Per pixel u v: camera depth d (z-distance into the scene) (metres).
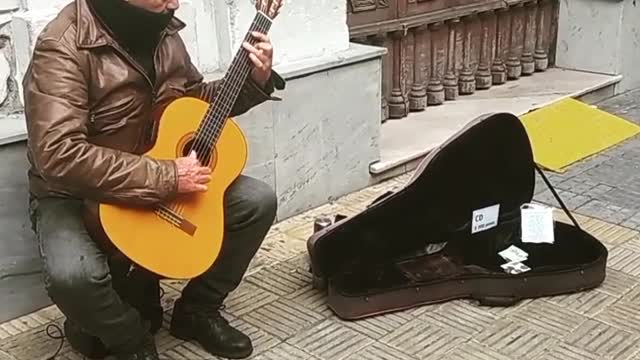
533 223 3.27
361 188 4.19
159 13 2.36
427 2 4.99
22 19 2.94
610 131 4.98
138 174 2.27
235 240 2.66
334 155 3.99
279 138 3.71
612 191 4.15
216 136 2.50
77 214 2.43
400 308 2.97
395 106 4.92
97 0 2.32
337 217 3.31
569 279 3.05
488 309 3.00
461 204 3.13
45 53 2.27
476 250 3.19
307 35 3.82
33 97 2.25
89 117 2.36
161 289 3.14
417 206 3.04
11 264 2.94
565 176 4.34
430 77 5.16
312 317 2.97
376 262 3.07
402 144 4.51
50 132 2.21
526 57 5.87
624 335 2.83
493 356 2.72
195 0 3.51
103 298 2.35
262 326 2.91
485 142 3.04
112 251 2.41
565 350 2.75
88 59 2.31
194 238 2.42
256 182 2.70
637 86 6.10
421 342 2.80
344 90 3.94
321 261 3.02
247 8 3.61
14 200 2.89
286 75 3.62
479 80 5.54
